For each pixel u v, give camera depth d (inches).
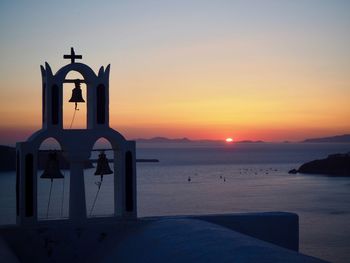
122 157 433.7
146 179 5861.2
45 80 425.4
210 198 3659.0
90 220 423.8
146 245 362.0
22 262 403.9
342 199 3597.4
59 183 3597.4
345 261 1451.8
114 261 378.6
